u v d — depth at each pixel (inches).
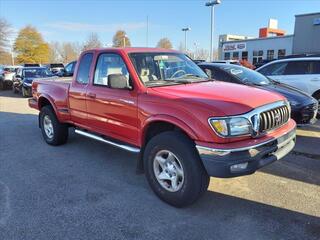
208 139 140.1
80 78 221.9
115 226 144.3
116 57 190.2
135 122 175.3
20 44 3238.2
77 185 187.6
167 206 161.2
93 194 175.5
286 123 171.8
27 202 167.0
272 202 163.6
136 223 146.4
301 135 290.8
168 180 160.7
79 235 137.9
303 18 1395.2
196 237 135.4
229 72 302.7
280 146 157.5
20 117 407.2
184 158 148.3
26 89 645.3
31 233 139.6
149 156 165.6
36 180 195.8
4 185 188.9
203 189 150.3
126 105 178.9
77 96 221.6
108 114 194.7
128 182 191.3
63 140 262.8
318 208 157.3
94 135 217.0
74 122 233.0
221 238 134.5
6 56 3034.0
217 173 138.9
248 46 1888.5
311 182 186.9
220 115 139.2
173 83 182.7
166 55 201.5
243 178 192.7
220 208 158.4
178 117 149.7
